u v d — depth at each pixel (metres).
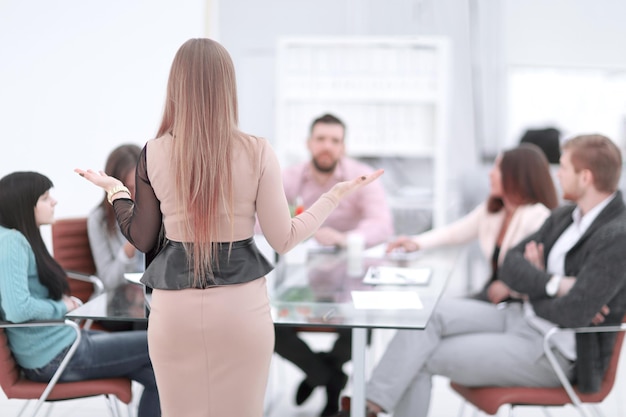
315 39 5.46
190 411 2.07
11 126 4.58
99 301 2.62
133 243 2.09
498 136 5.70
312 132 4.32
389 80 5.46
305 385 3.67
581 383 2.66
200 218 1.96
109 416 3.56
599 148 2.79
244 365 2.03
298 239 2.10
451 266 3.29
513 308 3.05
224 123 1.97
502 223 3.60
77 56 4.59
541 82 5.65
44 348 2.66
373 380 2.77
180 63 1.97
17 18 4.52
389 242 3.81
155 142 2.01
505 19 5.63
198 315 1.98
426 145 5.54
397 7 5.72
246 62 5.90
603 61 5.59
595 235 2.71
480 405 2.71
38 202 2.72
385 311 2.46
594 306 2.60
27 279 2.66
